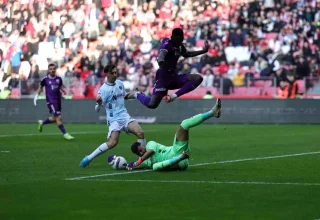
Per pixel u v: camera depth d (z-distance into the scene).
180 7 45.81
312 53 40.00
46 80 27.62
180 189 13.68
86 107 39.88
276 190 13.53
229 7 44.00
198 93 39.19
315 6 42.66
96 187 14.05
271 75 39.19
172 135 29.88
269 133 30.50
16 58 45.72
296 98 37.03
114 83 17.84
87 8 47.25
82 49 45.38
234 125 36.53
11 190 13.71
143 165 17.00
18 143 25.83
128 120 17.83
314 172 16.47
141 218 10.78
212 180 14.95
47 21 47.81
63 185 14.38
